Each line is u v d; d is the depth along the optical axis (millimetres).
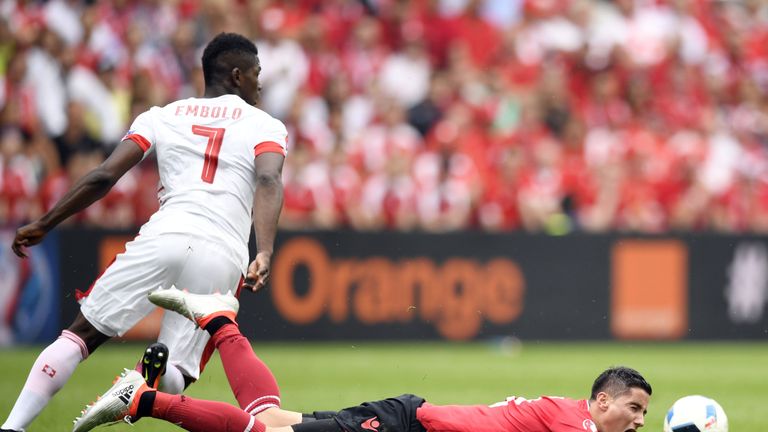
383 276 54375
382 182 59156
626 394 20188
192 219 21391
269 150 21719
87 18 61500
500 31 71812
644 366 48000
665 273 57188
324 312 53656
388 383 40000
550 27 72438
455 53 67875
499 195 60219
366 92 65438
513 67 69812
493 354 52438
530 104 66562
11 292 50000
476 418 20609
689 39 75438
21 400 21016
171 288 20578
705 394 38000
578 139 65688
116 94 60406
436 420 20625
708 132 70438
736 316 57844
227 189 21688
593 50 71812
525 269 55938
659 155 66000
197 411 20047
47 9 60906
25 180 55500
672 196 65125
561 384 40375
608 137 66688
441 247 55031
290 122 62000
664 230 57875
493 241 55594
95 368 43281
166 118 22203
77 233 50406
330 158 59031
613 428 20266
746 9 78312
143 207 54656
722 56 76125
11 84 58312
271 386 20656
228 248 21500
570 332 56250
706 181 66562
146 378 20453
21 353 48125
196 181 21688
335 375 42562
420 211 59500
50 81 59250
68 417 28594
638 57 73125
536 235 56000
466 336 55344
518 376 43094
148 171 55000
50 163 56625
